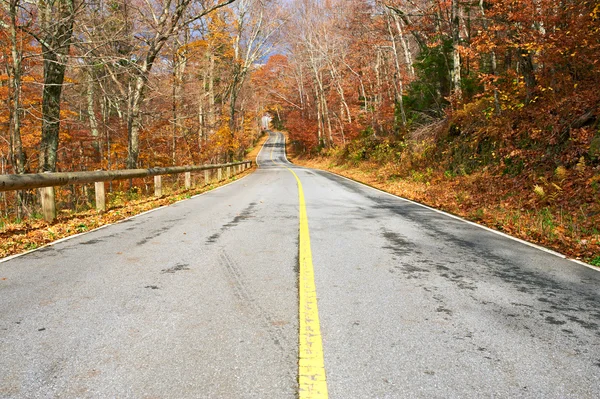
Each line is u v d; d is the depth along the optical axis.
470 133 15.40
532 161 10.73
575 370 2.38
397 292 3.76
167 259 4.99
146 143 24.56
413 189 14.63
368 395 2.11
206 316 3.17
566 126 10.24
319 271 4.43
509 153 11.94
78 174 8.67
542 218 7.75
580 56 9.98
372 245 5.79
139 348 2.63
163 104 23.56
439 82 21.56
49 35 12.36
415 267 4.65
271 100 60.50
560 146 10.25
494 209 9.40
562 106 10.69
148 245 5.83
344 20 34.56
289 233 6.64
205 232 6.78
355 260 4.93
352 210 9.48
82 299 3.57
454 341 2.75
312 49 38.22
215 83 34.47
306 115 58.25
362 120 36.47
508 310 3.34
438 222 7.85
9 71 13.00
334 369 2.37
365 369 2.37
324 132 51.47
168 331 2.89
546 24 10.15
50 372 2.34
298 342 2.71
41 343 2.71
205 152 32.69
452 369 2.38
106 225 7.66
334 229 7.02
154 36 17.12
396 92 26.84
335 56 35.88
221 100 35.94
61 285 3.98
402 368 2.38
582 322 3.11
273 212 9.11
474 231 6.96
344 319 3.11
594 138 9.27
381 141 28.56
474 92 18.61
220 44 29.30
